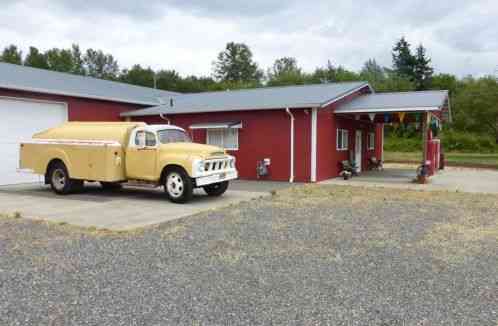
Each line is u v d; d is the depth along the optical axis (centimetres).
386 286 424
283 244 592
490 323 340
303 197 1070
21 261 507
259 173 1542
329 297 395
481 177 1706
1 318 346
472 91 4306
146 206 943
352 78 5291
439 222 753
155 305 374
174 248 569
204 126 1608
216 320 345
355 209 888
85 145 1077
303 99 1510
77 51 7231
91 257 526
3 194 1138
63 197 1087
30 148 1173
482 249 570
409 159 3002
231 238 626
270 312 361
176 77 6319
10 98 1342
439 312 361
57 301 383
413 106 1415
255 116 1563
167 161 995
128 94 1898
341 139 1714
